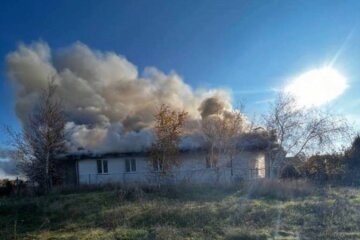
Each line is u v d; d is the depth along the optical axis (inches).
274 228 440.1
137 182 898.1
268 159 1087.0
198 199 661.9
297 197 663.8
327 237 393.4
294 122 1005.8
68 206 617.0
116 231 452.4
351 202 576.1
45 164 1027.9
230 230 427.5
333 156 1002.7
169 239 403.9
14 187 978.1
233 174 1055.0
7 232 487.5
